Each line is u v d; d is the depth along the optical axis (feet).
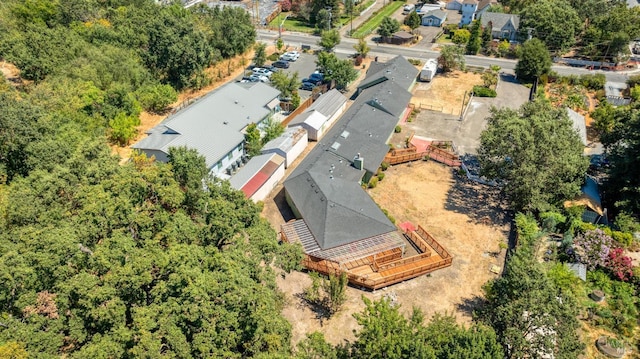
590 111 246.88
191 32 269.03
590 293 129.70
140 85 251.39
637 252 146.92
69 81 216.54
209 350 87.92
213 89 279.69
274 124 217.15
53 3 288.10
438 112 248.93
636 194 157.28
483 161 173.27
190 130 192.34
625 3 343.26
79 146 148.56
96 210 108.68
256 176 176.76
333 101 242.99
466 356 80.79
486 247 150.82
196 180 132.77
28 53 225.15
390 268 139.23
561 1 337.11
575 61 307.99
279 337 94.07
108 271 94.79
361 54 320.50
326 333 120.16
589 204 164.45
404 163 199.00
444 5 460.14
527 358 98.17
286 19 424.46
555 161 153.17
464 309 127.44
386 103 226.79
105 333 88.79
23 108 155.94
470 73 302.45
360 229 144.66
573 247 142.41
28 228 104.06
